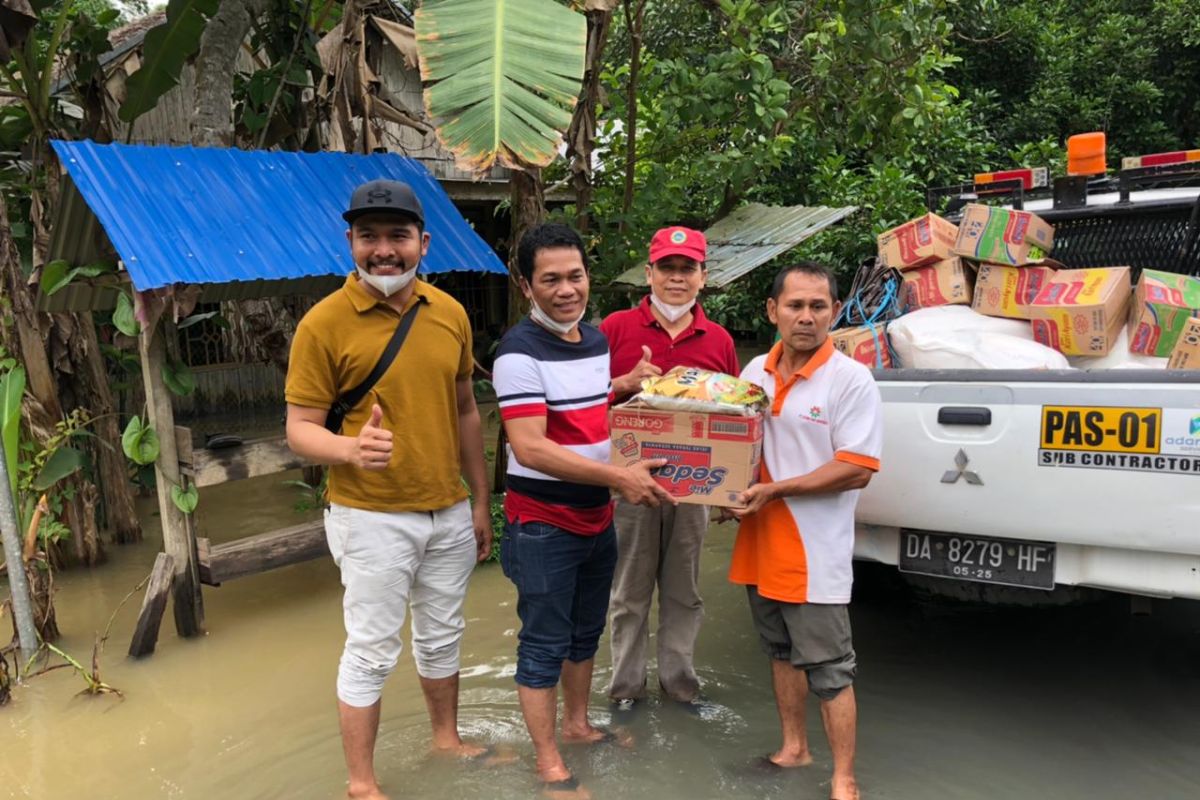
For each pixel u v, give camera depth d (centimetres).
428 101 368
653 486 271
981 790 277
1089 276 334
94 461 541
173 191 397
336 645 406
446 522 295
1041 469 282
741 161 615
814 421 277
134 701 356
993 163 1095
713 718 329
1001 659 369
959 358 326
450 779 294
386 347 276
